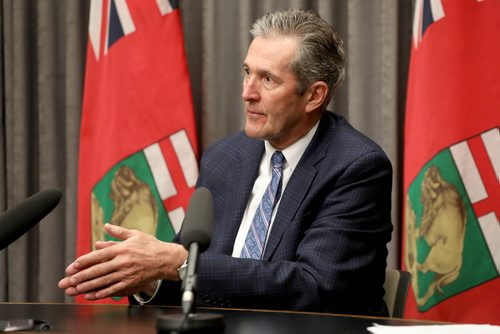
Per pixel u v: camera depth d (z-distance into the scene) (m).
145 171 4.63
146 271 2.58
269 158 3.41
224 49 5.05
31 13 5.44
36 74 5.45
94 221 4.72
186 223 1.99
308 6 4.96
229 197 3.40
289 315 2.38
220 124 5.03
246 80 3.30
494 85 3.93
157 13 4.65
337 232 2.99
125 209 4.64
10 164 5.43
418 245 4.05
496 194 3.93
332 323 2.21
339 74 3.37
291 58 3.22
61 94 5.38
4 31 5.41
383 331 1.99
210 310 2.52
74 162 5.25
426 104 4.04
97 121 4.77
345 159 3.18
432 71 4.03
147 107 4.62
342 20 4.93
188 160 4.61
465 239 3.98
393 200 4.68
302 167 3.24
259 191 3.39
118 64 4.66
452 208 3.98
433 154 4.02
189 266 1.90
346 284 2.90
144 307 2.61
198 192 2.13
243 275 2.77
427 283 4.02
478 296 3.95
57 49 5.36
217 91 5.04
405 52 4.83
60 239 5.41
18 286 5.41
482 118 3.95
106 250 2.55
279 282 2.78
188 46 5.13
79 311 2.50
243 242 3.28
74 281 2.53
